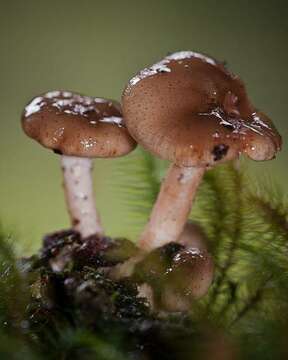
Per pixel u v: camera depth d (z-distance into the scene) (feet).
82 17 3.96
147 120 0.78
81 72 3.89
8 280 0.71
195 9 3.96
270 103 3.48
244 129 0.78
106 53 3.93
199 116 0.78
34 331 0.68
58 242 0.84
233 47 3.73
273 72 3.58
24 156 2.81
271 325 0.66
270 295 0.70
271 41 3.62
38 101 0.86
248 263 0.77
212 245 0.81
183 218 0.85
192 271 0.77
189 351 0.65
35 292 0.73
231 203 0.81
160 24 4.02
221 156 0.77
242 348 0.65
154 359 0.66
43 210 2.09
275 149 0.79
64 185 0.91
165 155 0.77
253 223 0.79
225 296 0.74
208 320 0.67
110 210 1.56
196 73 0.80
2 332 0.67
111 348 0.65
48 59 3.86
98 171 1.64
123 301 0.71
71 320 0.68
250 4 3.69
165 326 0.66
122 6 4.04
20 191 2.38
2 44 3.83
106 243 0.82
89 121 0.84
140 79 0.79
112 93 3.85
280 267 0.73
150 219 0.85
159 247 0.81
